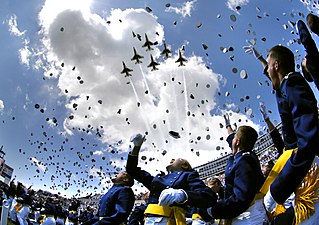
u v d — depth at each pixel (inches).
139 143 190.5
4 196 597.6
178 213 165.9
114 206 223.5
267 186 137.2
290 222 130.1
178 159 184.2
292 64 123.6
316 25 136.6
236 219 142.6
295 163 99.7
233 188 144.3
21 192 609.6
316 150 99.3
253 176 141.1
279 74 122.6
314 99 104.5
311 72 126.1
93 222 230.4
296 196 109.0
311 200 105.1
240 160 146.6
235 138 161.6
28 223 639.8
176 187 169.3
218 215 140.5
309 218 104.8
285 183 101.7
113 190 227.8
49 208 641.0
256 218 139.5
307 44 126.5
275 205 139.3
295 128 103.0
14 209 586.2
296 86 107.4
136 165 191.6
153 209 171.3
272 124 190.9
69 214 722.8
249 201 136.9
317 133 98.6
